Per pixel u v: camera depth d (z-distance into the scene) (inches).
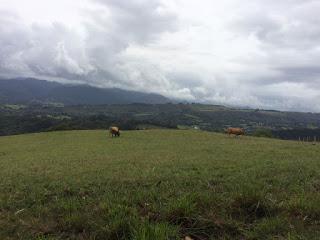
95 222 342.3
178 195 441.7
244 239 313.1
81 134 2282.2
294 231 314.5
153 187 495.2
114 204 390.0
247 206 371.6
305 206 370.3
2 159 1126.4
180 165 750.5
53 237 317.1
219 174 614.5
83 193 486.6
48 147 1547.7
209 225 330.6
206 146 1344.7
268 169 663.1
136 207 391.5
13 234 335.0
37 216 385.7
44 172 710.5
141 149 1269.7
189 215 343.3
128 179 573.6
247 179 552.4
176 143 1531.7
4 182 600.7
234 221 337.1
